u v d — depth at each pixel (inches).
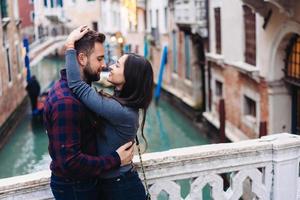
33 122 761.6
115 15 1255.5
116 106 104.4
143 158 128.9
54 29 1119.6
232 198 143.6
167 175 131.6
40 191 119.0
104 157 105.2
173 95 913.5
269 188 149.3
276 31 464.8
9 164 600.7
